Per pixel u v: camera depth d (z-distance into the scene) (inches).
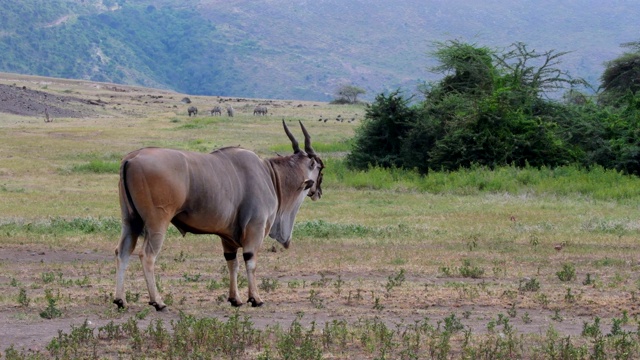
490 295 971.9
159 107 7303.2
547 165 2632.9
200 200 837.8
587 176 2373.3
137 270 1115.9
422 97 3090.6
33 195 2078.0
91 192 2191.2
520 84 2923.2
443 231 1540.4
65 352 673.6
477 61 3004.4
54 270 1103.6
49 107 5782.5
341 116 6353.3
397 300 936.9
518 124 2659.9
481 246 1379.2
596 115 2842.0
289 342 701.9
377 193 2239.2
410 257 1255.5
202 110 7022.6
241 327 765.9
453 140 2652.6
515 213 1812.3
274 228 958.4
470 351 705.0
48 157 3095.5
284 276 1103.6
